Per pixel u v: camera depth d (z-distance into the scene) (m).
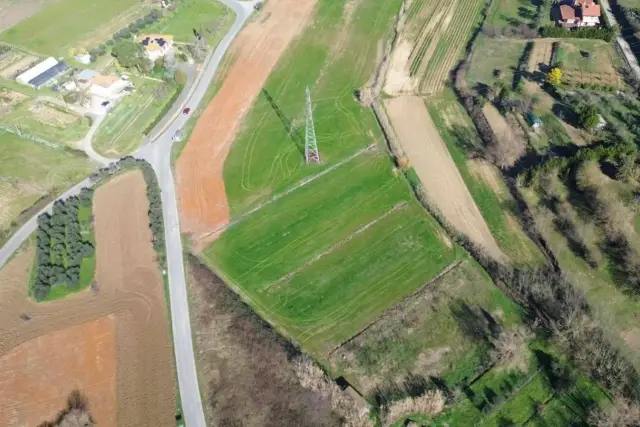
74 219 99.56
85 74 130.38
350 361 79.31
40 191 106.50
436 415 73.00
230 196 103.81
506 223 95.94
